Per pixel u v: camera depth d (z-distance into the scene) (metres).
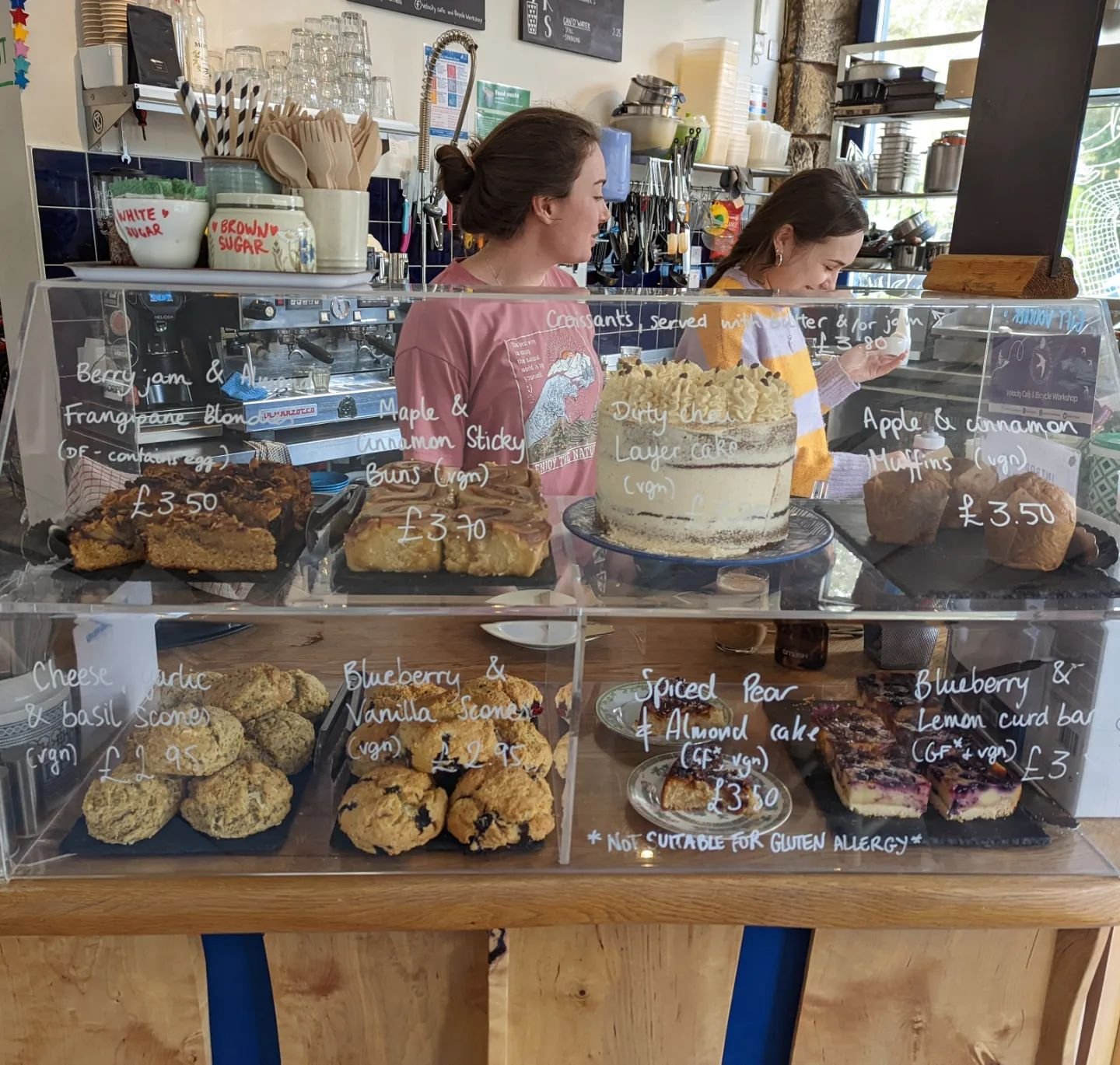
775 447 0.95
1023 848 0.99
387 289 0.97
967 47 3.96
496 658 1.09
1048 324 0.99
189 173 2.74
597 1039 1.03
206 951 1.00
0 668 0.93
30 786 0.93
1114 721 1.00
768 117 4.32
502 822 0.94
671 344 1.02
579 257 1.70
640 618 0.94
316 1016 0.99
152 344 0.90
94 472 0.91
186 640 1.03
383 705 1.01
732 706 1.09
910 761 1.02
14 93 2.39
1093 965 0.99
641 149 3.56
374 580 0.94
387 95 2.96
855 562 1.00
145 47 2.34
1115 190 2.49
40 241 2.48
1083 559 0.97
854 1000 1.04
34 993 0.95
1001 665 1.04
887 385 1.01
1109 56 1.88
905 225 3.65
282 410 0.94
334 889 0.89
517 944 0.97
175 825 0.95
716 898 0.92
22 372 0.89
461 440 1.00
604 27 3.62
